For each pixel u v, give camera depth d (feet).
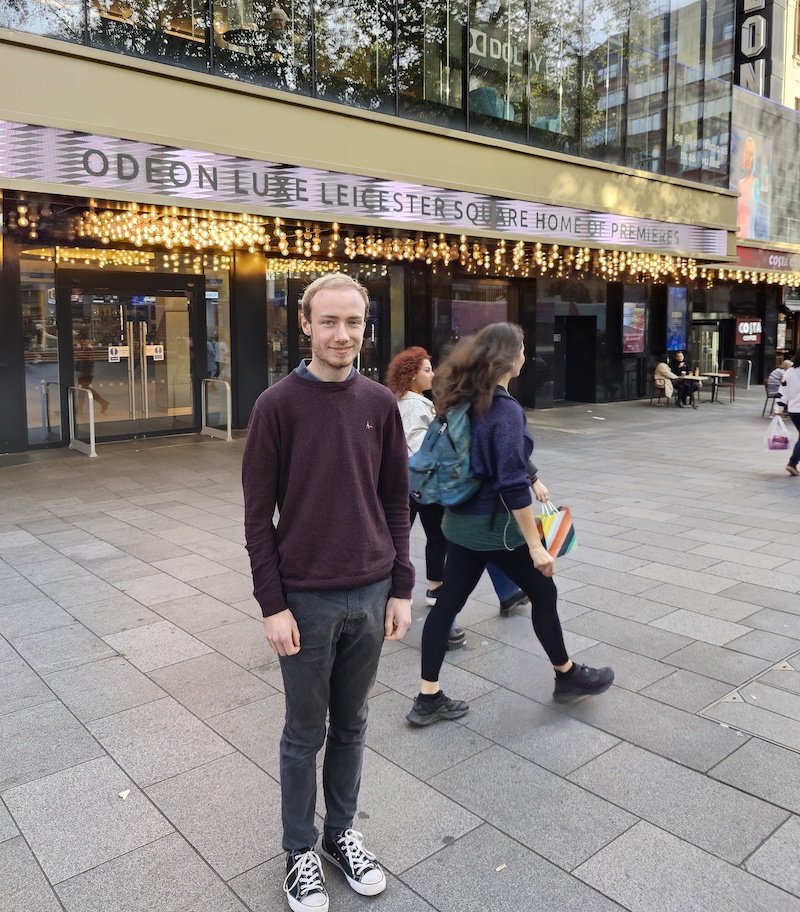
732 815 8.95
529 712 11.50
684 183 47.75
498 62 39.34
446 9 36.78
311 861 7.70
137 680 12.58
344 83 33.53
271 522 7.44
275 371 43.29
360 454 7.45
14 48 23.59
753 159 71.00
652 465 33.22
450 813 9.07
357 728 8.05
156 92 26.53
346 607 7.41
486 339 10.43
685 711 11.48
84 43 26.05
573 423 48.70
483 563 11.24
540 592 11.14
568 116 42.93
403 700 11.91
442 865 8.20
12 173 23.45
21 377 34.50
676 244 47.32
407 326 47.88
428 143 34.63
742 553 19.69
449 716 11.27
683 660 13.26
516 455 10.14
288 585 7.32
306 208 30.25
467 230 35.83
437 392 10.82
